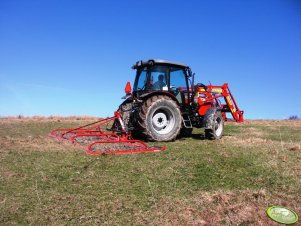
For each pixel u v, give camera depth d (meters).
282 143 7.38
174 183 4.75
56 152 6.27
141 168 5.36
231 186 4.67
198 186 4.66
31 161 5.61
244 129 11.10
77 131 8.79
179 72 8.71
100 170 5.22
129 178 4.91
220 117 8.74
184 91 8.73
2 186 4.44
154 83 8.32
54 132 9.06
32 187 4.43
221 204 4.06
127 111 8.46
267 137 9.05
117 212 3.80
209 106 9.27
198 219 3.70
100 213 3.77
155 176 5.02
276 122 14.16
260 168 5.44
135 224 3.55
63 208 3.85
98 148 6.59
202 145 7.32
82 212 3.78
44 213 3.71
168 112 8.02
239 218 3.74
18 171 5.05
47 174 4.96
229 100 9.96
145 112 7.75
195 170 5.33
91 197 4.18
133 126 8.09
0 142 7.13
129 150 6.40
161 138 7.84
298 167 5.49
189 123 8.78
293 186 4.67
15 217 3.60
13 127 10.45
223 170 5.34
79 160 5.72
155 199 4.17
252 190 4.48
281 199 4.23
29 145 6.87
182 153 6.38
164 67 8.48
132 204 4.02
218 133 8.72
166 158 5.99
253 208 3.96
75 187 4.50
